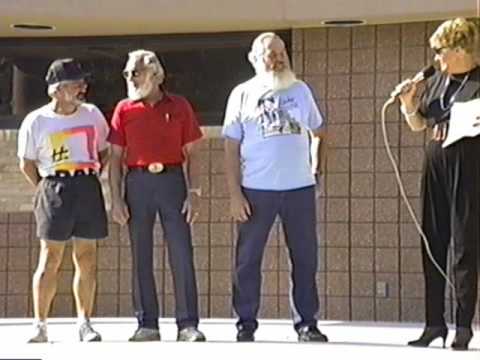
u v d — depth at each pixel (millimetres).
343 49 9805
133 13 9547
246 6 9523
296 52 9883
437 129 7262
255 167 7539
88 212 7742
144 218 7645
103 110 10344
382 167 9719
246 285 7582
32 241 10227
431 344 7535
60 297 10102
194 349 7059
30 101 10430
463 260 7145
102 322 9547
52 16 9531
